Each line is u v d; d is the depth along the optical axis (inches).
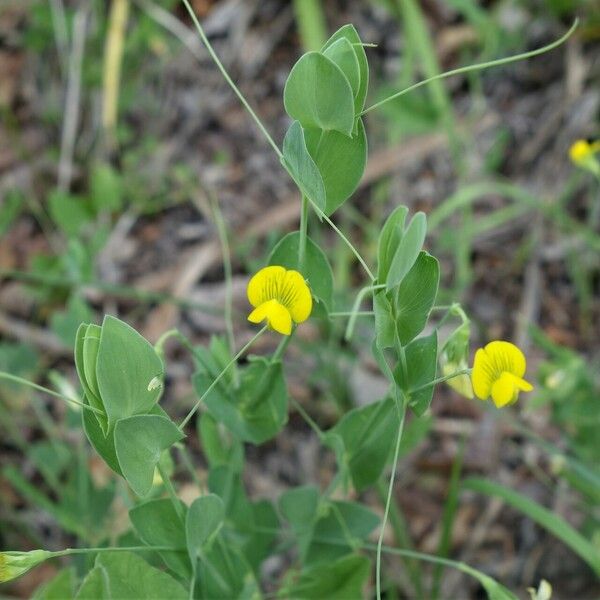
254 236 22.0
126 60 25.1
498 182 23.0
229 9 25.9
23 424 19.3
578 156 15.9
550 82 23.7
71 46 25.1
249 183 23.8
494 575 16.7
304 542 11.4
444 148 23.2
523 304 20.8
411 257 8.7
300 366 19.5
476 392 9.3
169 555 9.8
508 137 23.4
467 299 21.1
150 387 8.9
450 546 17.2
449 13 25.3
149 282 22.1
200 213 23.3
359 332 19.3
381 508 17.3
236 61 25.3
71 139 24.4
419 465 18.3
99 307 21.7
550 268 21.3
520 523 17.3
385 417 10.3
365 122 24.2
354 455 10.7
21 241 23.3
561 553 16.6
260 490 18.3
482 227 20.8
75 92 24.6
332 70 8.7
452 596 16.3
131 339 8.7
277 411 10.6
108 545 11.3
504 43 24.1
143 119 25.0
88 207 22.5
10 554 8.9
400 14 24.4
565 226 20.0
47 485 18.5
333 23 25.5
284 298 9.1
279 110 24.8
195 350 10.4
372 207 22.7
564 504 17.3
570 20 23.8
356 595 11.1
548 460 18.0
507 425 18.5
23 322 21.5
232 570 10.7
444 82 24.5
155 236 23.0
